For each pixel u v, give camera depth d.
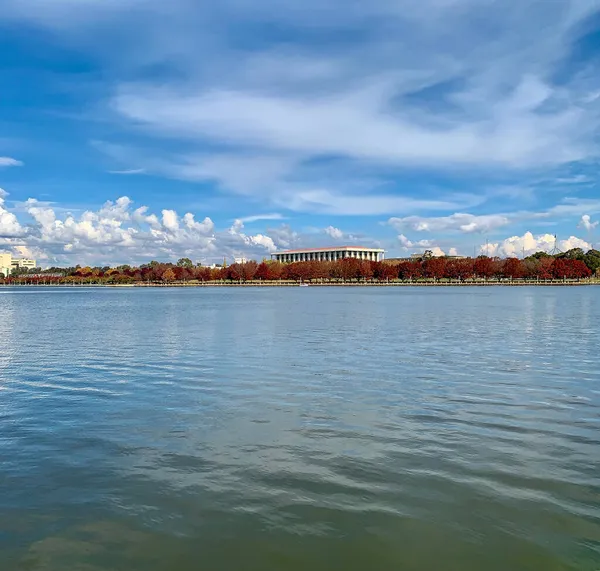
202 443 15.88
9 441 16.27
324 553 9.95
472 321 56.00
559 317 60.78
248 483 12.88
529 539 10.30
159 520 11.14
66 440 16.31
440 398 21.33
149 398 21.77
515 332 44.84
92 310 84.25
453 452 14.91
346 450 15.15
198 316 66.62
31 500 12.09
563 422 17.86
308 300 110.94
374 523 10.93
